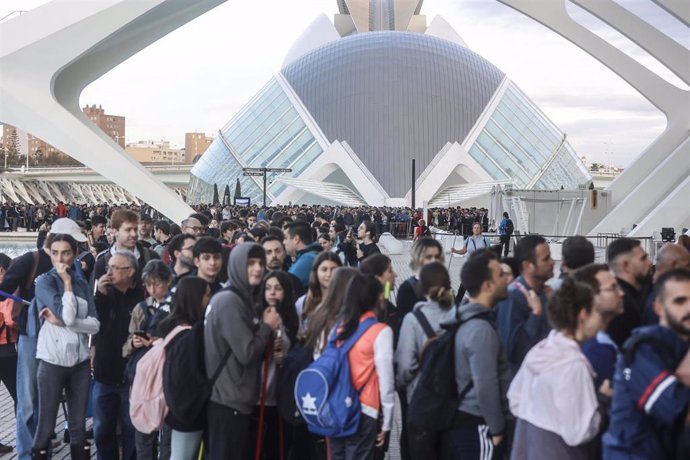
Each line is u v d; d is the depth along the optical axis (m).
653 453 4.17
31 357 8.11
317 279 7.13
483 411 5.56
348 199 73.31
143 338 7.23
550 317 5.07
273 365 6.54
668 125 33.28
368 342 5.93
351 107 78.88
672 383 4.02
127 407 7.77
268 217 36.31
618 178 34.22
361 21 93.06
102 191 168.00
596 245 30.22
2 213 45.44
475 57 83.56
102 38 26.20
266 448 6.69
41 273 8.87
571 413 4.81
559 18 32.31
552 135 76.56
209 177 75.69
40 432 7.60
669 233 23.22
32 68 26.36
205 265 7.31
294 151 74.31
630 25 30.30
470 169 74.62
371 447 6.02
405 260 32.50
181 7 27.23
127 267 7.85
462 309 5.79
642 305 6.54
